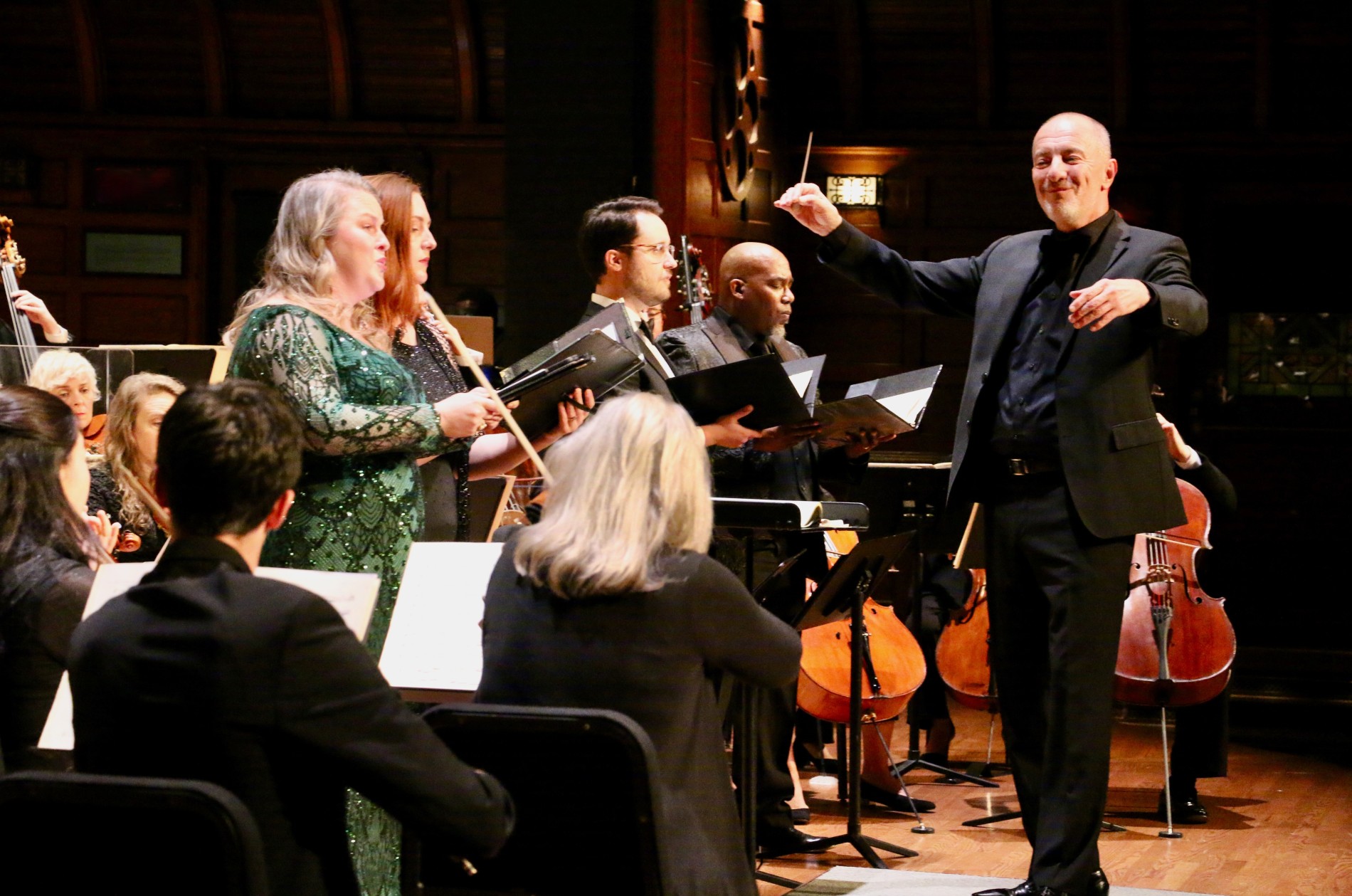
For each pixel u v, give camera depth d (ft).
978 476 15.52
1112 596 14.64
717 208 33.24
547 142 32.01
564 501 10.19
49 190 37.73
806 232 37.14
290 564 12.14
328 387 11.99
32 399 11.93
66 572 11.50
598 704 9.89
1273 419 35.96
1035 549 14.87
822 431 16.94
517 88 32.09
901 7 35.29
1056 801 14.56
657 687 9.89
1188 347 36.19
